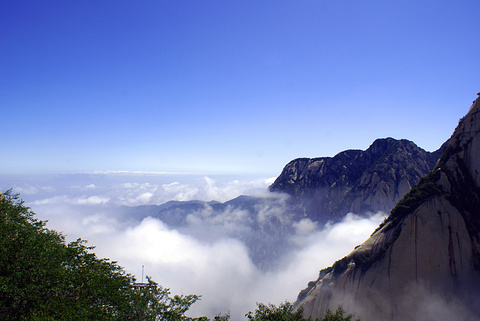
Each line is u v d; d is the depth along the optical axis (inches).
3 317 882.8
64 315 858.8
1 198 1327.5
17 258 943.7
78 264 1107.9
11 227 1028.5
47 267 965.8
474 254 2176.4
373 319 2222.0
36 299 894.4
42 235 1127.0
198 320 1274.6
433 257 2237.9
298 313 1390.3
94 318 965.2
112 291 1079.0
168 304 1237.1
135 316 1128.8
